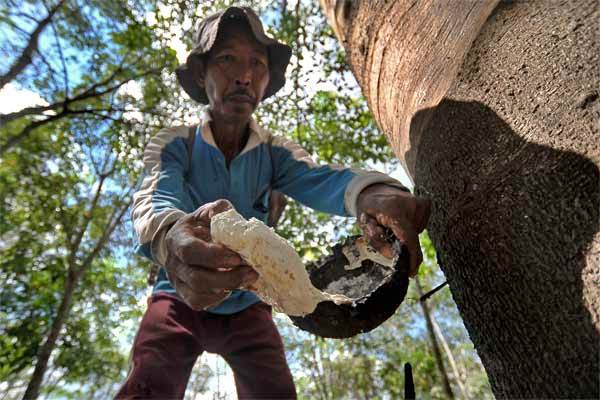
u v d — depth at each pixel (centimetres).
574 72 96
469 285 110
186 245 101
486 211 105
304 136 623
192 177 173
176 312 171
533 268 90
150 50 612
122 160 728
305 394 1389
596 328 74
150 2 576
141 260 812
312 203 171
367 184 138
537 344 87
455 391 1330
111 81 643
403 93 169
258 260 100
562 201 87
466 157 116
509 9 128
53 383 906
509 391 96
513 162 101
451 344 1412
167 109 673
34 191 731
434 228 130
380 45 191
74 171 745
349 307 101
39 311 798
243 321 178
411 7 173
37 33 493
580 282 79
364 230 127
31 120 652
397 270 103
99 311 864
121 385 156
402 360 1123
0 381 746
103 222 825
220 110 175
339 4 232
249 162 181
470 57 131
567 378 79
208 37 177
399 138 180
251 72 175
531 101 103
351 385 1320
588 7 105
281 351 180
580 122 89
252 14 181
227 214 105
